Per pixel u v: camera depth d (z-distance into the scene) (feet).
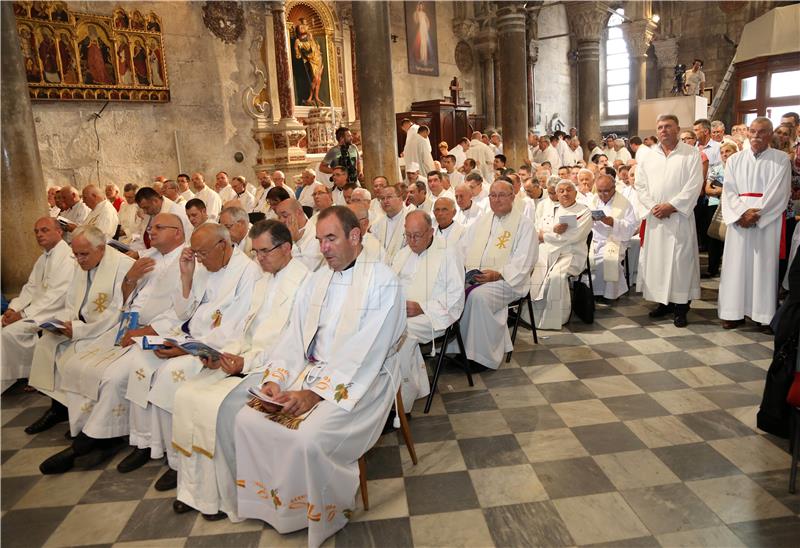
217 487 9.53
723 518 8.83
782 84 45.44
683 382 13.62
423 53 55.93
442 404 13.24
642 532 8.64
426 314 12.75
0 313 16.71
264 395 8.87
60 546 8.98
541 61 73.20
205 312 11.43
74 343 12.71
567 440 11.33
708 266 23.89
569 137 53.52
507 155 40.70
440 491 9.93
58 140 30.91
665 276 17.70
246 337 10.86
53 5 29.96
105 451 11.59
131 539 9.12
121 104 33.45
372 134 25.21
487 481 10.14
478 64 63.26
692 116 37.86
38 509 9.98
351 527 9.09
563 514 9.15
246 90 39.40
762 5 66.13
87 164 32.12
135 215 27.66
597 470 10.27
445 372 15.14
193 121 36.86
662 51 72.69
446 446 11.39
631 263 23.07
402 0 53.62
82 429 11.89
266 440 8.77
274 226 10.61
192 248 11.33
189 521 9.53
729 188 16.51
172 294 12.34
